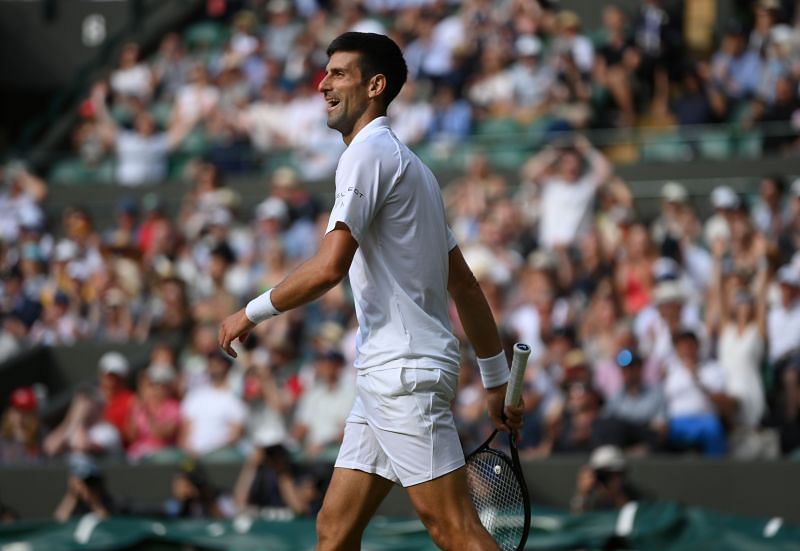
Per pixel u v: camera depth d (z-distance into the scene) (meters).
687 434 33.53
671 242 41.00
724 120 49.50
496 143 50.22
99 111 57.03
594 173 44.72
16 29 67.62
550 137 49.47
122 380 39.25
